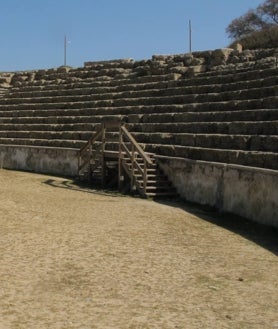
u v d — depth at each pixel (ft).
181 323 24.45
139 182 62.34
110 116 84.94
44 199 57.57
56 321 23.88
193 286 29.91
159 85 87.10
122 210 52.60
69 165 82.94
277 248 39.70
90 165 73.00
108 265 33.06
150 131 75.36
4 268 31.14
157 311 25.82
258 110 60.23
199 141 64.13
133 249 37.35
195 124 67.82
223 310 26.43
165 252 37.06
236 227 47.39
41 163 87.97
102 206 54.54
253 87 69.10
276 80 65.77
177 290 29.09
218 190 55.42
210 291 29.19
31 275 30.22
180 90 80.48
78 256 34.71
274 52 82.79
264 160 50.52
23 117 101.45
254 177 49.08
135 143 63.26
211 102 71.51
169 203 58.90
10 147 93.35
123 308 25.98
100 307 25.95
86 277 30.48
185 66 92.63
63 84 108.88
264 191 47.32
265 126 56.34
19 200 55.72
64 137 88.28
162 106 78.33
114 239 40.04
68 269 31.78
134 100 85.56
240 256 37.01
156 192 62.13
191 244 39.99
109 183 69.36
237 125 60.44
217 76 78.28
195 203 59.11
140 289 28.94
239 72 78.28
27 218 46.24
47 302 26.23
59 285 28.86
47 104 100.94
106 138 78.13
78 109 93.50
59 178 79.25
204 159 60.39
